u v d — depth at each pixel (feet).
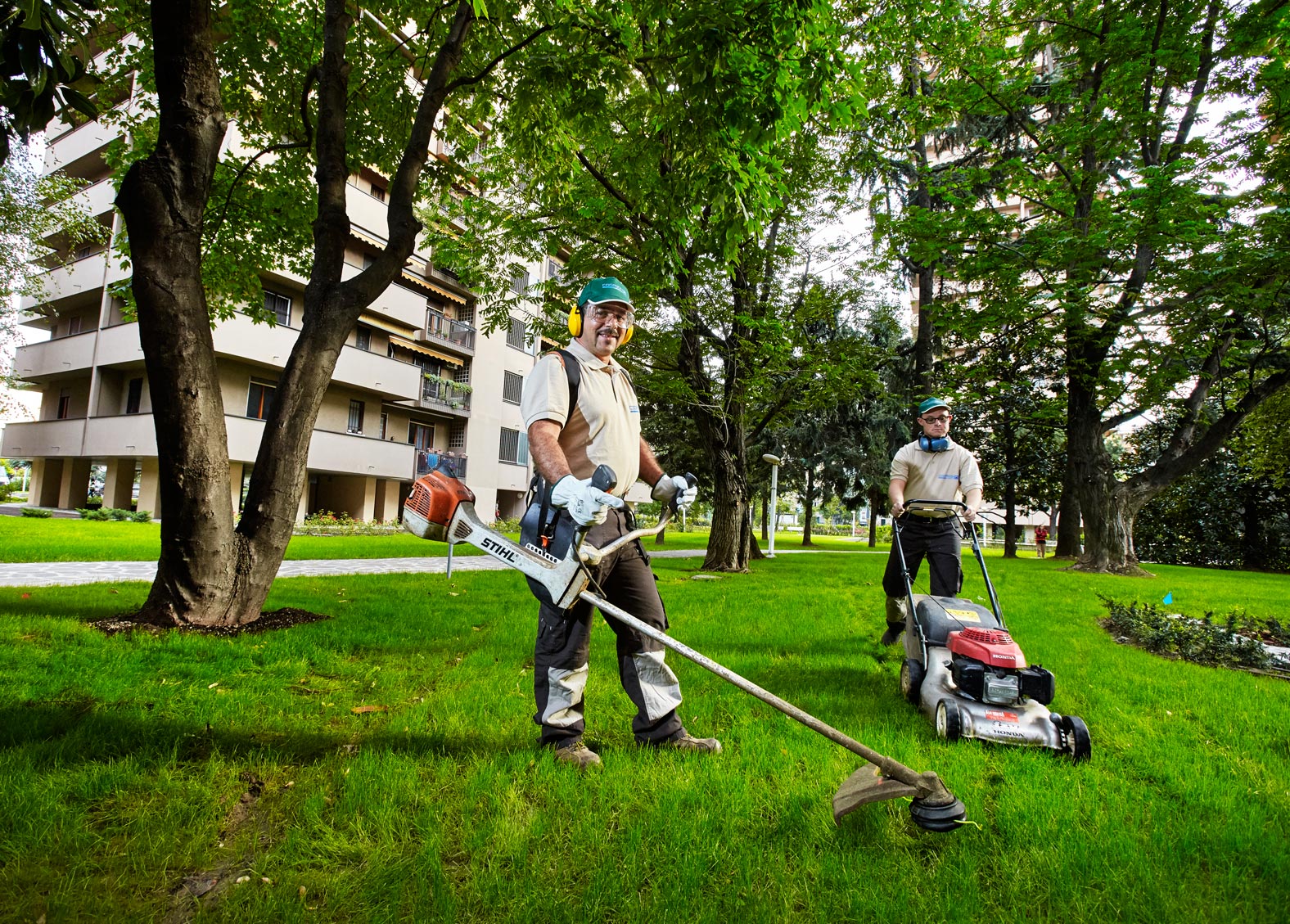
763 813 7.98
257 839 7.21
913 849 7.34
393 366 73.51
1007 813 8.01
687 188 20.44
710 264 36.50
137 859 6.56
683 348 41.42
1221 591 37.42
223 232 26.66
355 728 10.39
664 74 20.08
